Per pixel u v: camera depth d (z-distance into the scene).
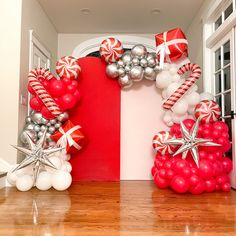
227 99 3.47
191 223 1.97
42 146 3.00
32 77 3.12
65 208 2.35
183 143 2.92
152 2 4.25
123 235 1.74
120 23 5.06
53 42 5.14
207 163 2.84
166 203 2.53
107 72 3.44
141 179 3.69
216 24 3.96
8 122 3.35
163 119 3.51
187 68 3.26
